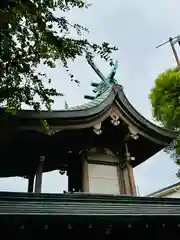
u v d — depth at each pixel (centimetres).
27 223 580
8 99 589
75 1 591
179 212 737
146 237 721
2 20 514
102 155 976
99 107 902
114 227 662
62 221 604
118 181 945
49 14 564
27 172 1041
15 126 786
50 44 571
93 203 684
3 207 584
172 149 1619
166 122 1736
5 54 528
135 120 952
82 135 914
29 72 592
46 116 809
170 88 1781
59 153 949
